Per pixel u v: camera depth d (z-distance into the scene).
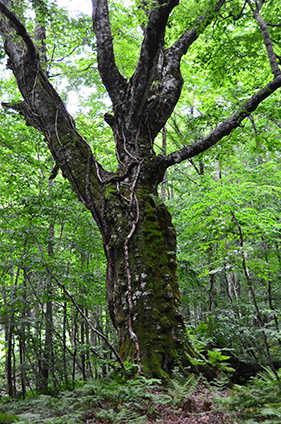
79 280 6.73
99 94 9.45
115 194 5.67
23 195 8.72
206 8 6.51
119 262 5.18
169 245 5.59
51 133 6.57
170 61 6.97
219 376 4.58
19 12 6.64
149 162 6.02
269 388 3.01
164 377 4.11
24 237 7.13
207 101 10.27
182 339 4.69
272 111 7.68
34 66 6.64
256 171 10.32
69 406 3.20
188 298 9.38
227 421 2.61
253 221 6.85
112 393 3.09
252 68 8.46
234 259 5.61
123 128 6.39
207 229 7.51
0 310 6.56
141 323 4.61
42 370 7.23
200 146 6.09
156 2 4.99
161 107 6.56
